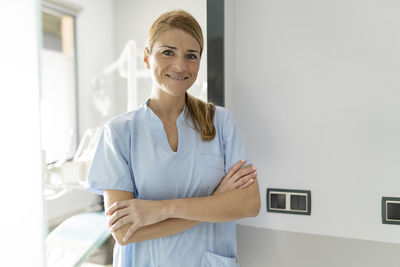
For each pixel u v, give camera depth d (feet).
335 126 3.34
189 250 2.70
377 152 3.23
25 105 2.21
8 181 2.22
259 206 2.70
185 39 2.51
